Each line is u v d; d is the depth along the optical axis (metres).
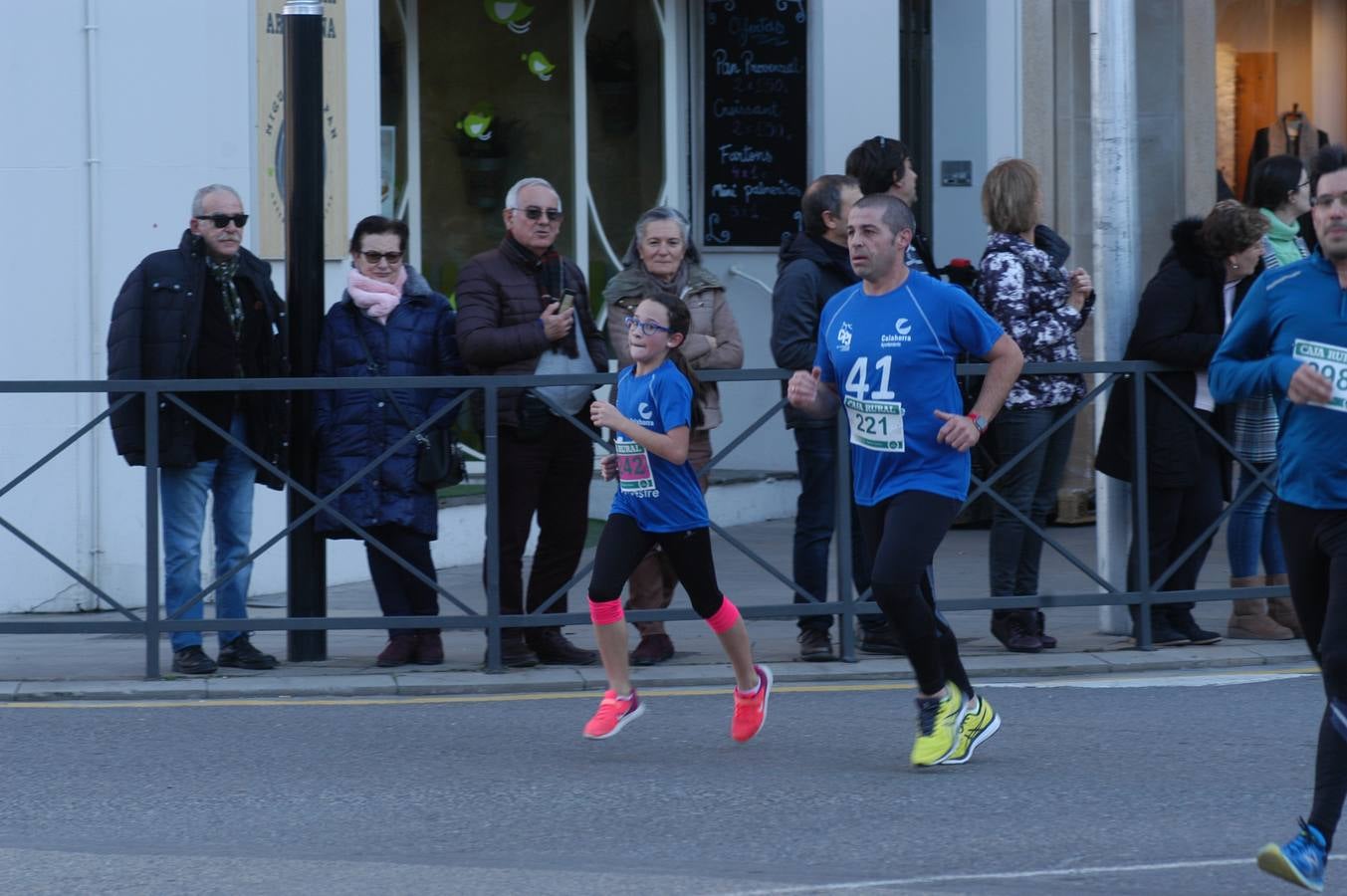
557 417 30.58
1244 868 19.34
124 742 25.72
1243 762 24.12
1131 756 24.50
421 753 25.02
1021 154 49.91
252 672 30.61
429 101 46.69
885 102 49.72
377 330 30.66
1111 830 20.83
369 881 18.98
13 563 37.62
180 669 30.34
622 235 49.50
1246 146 56.88
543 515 31.23
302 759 24.64
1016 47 50.19
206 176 38.72
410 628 30.31
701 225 49.97
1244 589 32.16
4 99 37.34
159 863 19.70
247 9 39.06
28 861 19.80
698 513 24.72
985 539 45.53
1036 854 19.88
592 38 48.81
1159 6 49.47
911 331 22.97
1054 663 30.78
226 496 30.61
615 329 30.41
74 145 37.75
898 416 23.05
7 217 37.50
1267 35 56.91
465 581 40.69
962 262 47.16
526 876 19.12
